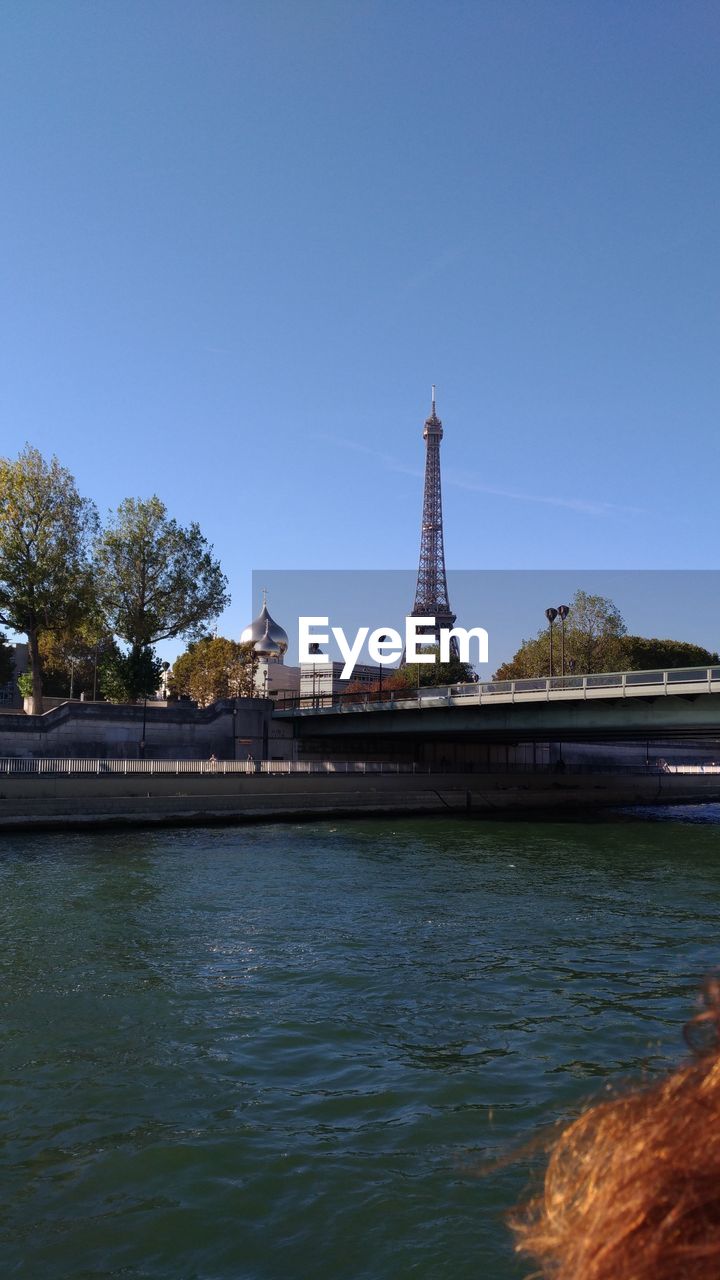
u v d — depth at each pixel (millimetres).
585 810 62062
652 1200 1006
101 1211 7586
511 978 15273
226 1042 11883
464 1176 8102
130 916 20375
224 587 63938
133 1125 9305
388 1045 11812
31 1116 9523
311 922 20016
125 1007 13383
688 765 91125
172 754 57531
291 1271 6680
